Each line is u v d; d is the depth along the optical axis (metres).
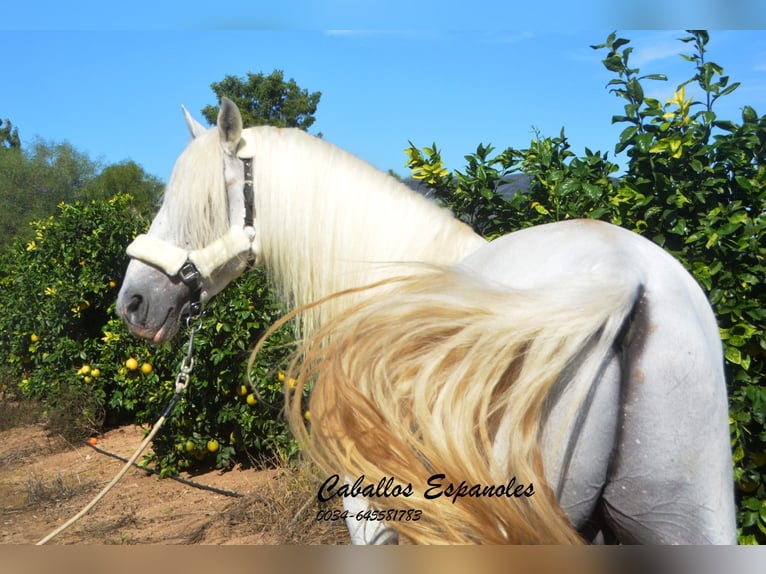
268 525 3.78
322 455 1.63
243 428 4.79
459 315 1.52
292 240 2.46
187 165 2.59
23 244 8.08
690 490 1.48
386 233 2.35
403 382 1.55
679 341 1.49
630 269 1.53
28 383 6.79
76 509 4.59
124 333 6.23
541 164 3.28
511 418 1.46
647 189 2.82
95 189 25.31
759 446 2.60
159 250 2.61
